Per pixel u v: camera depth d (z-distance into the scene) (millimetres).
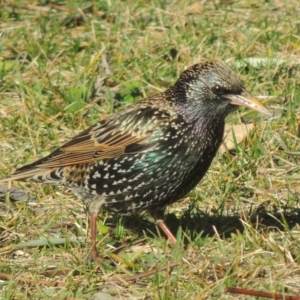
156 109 11891
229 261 11547
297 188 13750
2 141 14938
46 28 19031
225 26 18969
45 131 15297
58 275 11375
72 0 20344
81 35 18906
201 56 17703
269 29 18578
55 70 17406
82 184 12133
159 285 10914
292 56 17703
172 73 17250
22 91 16203
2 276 11242
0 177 13953
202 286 10844
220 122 11945
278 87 16547
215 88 11680
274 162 14336
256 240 11844
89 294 10898
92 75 16969
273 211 13086
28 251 12008
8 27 19141
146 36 18312
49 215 12875
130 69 17375
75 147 12125
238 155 14211
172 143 11758
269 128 14969
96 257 11656
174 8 19938
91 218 12086
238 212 13094
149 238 12172
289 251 11555
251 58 17406
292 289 10922
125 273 11312
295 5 19953
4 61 17516
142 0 20234
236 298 10688
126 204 12078
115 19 19562
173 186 11914
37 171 12234
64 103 16062
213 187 13523
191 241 11930
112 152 11914
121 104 16297
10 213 12969
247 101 11742
